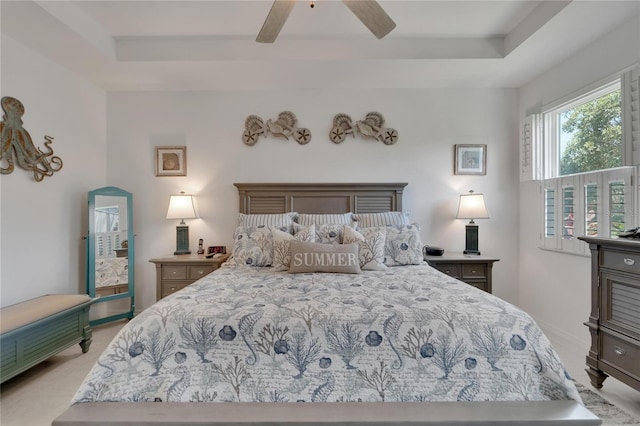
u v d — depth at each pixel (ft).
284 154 11.77
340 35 9.22
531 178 10.82
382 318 4.77
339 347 4.60
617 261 6.27
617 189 7.79
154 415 4.16
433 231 11.71
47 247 9.32
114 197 10.98
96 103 11.30
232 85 11.35
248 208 11.56
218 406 4.34
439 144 11.80
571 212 9.26
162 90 11.76
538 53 9.12
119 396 4.46
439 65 9.86
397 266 8.84
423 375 4.51
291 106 11.76
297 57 9.39
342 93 11.74
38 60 8.97
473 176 11.75
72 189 10.25
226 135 11.81
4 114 8.11
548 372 4.54
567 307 9.50
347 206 11.53
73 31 7.85
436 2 7.73
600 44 8.33
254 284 6.71
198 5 7.80
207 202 11.80
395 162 11.77
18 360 6.83
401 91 11.73
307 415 4.15
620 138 7.86
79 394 4.43
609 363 6.42
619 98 8.05
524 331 4.72
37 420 5.87
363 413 4.18
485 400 4.42
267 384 4.52
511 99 11.59
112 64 9.61
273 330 4.68
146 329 4.77
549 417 4.09
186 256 10.98
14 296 8.30
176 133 11.79
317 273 7.88
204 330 4.72
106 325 11.00
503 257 11.67
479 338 4.61
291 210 11.53
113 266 10.89
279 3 5.46
